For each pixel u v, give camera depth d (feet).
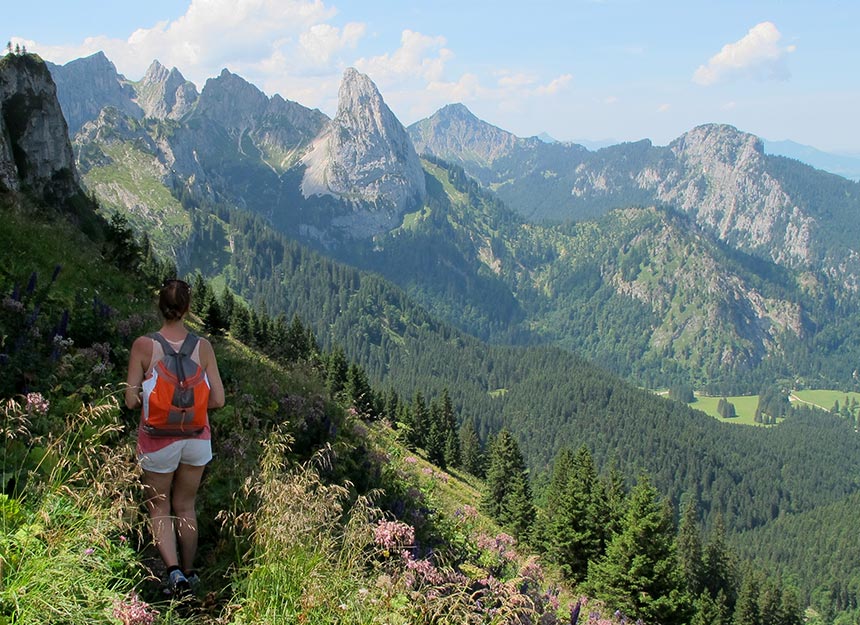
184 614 16.65
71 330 32.86
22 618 12.82
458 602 18.43
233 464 25.32
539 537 140.26
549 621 26.22
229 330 230.68
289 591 17.06
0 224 52.85
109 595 14.49
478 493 197.06
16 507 15.30
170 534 17.95
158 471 18.15
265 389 39.40
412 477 43.09
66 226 91.30
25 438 19.51
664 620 97.04
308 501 19.21
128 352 34.09
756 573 259.80
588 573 108.06
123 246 92.22
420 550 26.96
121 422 24.43
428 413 273.54
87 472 18.25
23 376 23.76
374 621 17.28
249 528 19.57
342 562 18.75
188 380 18.16
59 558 14.24
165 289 18.75
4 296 32.81
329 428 36.94
